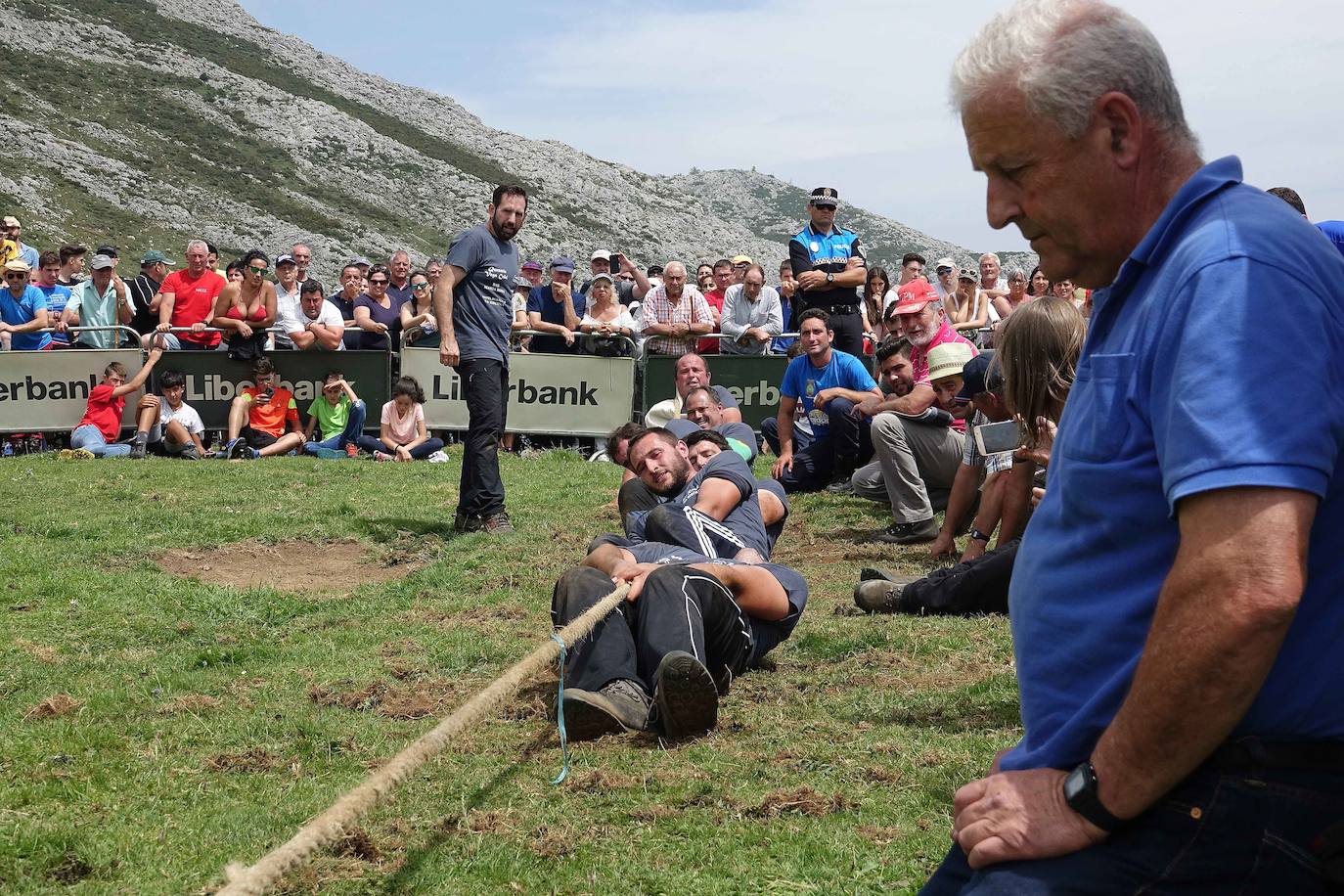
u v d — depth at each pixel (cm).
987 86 201
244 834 383
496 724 497
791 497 1100
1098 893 191
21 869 357
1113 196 201
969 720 482
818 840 369
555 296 1539
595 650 492
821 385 1111
